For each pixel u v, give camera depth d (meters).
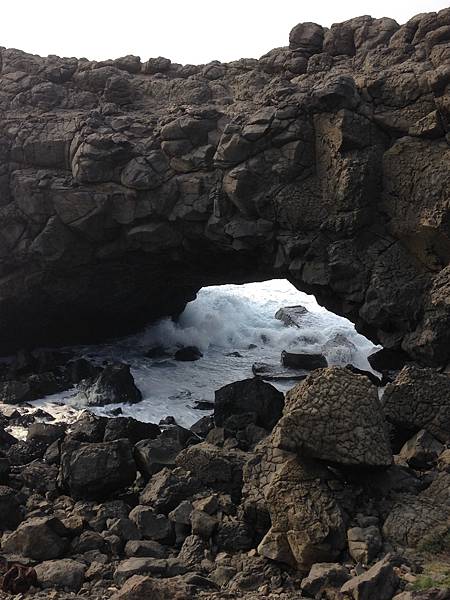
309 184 16.56
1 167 19.27
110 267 20.20
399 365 20.14
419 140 15.75
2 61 21.16
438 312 15.36
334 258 16.28
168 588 8.54
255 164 16.64
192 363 23.48
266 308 30.28
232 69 19.67
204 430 16.50
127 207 18.20
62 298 21.02
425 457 12.06
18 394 19.30
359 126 15.99
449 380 13.01
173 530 11.26
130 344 24.89
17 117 19.77
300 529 9.60
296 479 10.20
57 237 18.97
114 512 11.80
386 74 16.09
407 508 10.03
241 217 17.34
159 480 12.29
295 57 18.53
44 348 23.30
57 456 14.31
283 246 17.02
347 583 8.42
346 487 10.32
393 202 15.96
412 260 16.16
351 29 18.11
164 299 24.30
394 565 8.99
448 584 8.38
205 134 17.61
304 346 25.88
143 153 18.02
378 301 15.97
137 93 20.22
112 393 19.14
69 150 18.81
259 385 16.64
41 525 10.53
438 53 15.85
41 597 9.08
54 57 21.36
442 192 15.07
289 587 9.33
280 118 16.38
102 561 10.45
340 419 10.39
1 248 19.55
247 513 10.77
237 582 9.46
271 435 11.78
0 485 12.82
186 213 17.75
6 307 20.66
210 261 19.66
